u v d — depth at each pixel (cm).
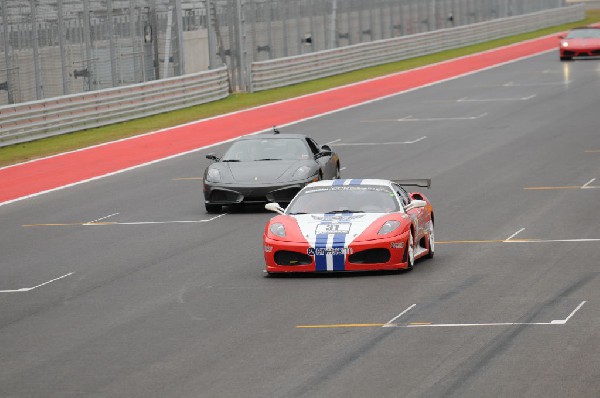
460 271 3791
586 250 4106
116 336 3025
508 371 2494
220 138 8662
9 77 9062
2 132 8250
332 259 3734
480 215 5038
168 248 4516
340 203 3997
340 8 15075
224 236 4762
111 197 6106
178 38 11138
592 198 5381
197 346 2861
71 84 10031
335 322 3073
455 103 10412
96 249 4572
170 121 9769
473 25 17750
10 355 2862
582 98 10162
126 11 10569
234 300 3447
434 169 6600
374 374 2511
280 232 3822
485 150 7331
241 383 2481
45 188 6556
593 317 3017
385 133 8519
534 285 3503
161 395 2417
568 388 2347
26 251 4616
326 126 9138
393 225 3781
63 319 3294
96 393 2456
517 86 11619
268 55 13188
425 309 3198
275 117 9906
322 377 2505
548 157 6894
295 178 5397
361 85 12512
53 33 9800
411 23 17212
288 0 13688
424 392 2353
